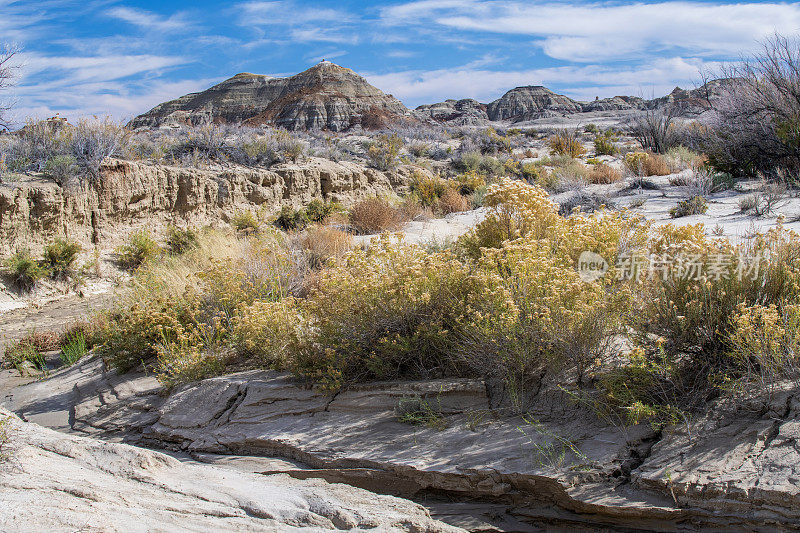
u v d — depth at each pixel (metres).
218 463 4.68
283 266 8.94
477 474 3.76
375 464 4.11
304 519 3.08
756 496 3.02
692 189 14.56
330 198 23.98
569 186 18.64
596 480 3.51
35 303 13.03
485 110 197.12
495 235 7.30
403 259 6.09
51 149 15.84
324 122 97.94
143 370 7.08
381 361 5.28
